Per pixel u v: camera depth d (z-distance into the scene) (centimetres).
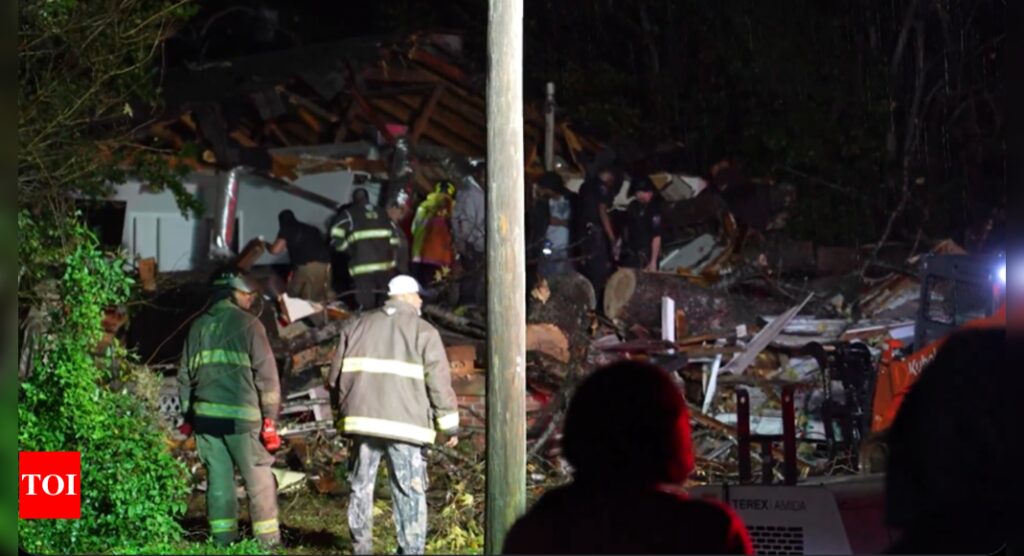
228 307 2481
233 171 4803
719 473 3078
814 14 6066
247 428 2450
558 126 5900
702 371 3706
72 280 2442
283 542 2617
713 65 6244
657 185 5503
